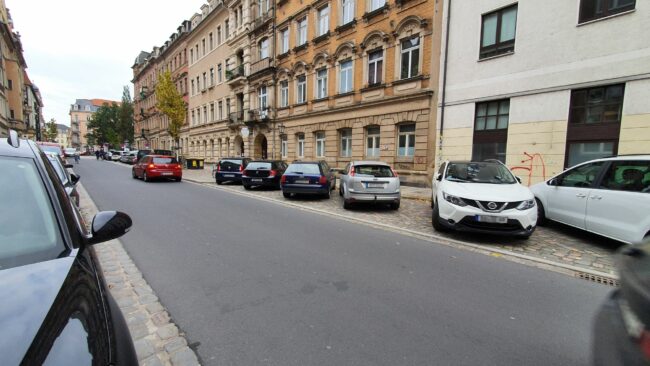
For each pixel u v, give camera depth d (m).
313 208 9.62
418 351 2.64
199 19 39.03
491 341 2.80
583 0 10.19
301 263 4.66
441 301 3.54
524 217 5.63
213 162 35.25
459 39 13.22
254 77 26.48
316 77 20.62
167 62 47.91
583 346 2.74
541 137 11.13
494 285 4.02
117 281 3.96
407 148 15.60
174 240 5.75
